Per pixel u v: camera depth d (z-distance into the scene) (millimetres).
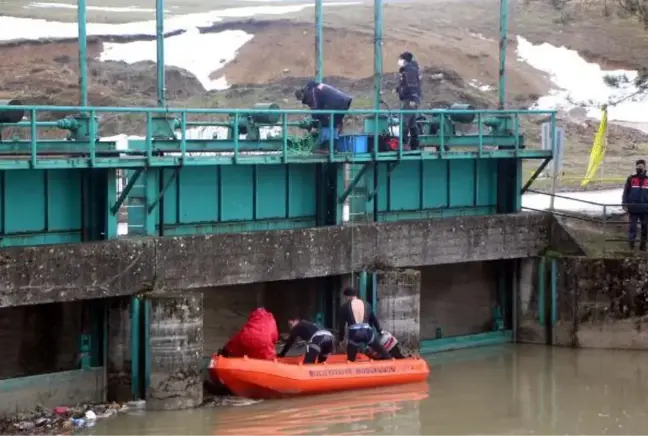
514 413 19781
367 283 22750
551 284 25688
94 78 59406
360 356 21625
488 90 67938
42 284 18156
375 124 22859
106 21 74812
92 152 18625
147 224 20344
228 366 19719
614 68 73750
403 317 22609
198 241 20156
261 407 19562
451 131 25516
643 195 25562
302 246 21781
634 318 24922
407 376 21562
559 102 68000
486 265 26516
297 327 20922
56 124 19578
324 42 70062
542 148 26875
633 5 35562
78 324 20062
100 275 18859
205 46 69938
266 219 22656
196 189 21516
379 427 18625
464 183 26125
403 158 23406
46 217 19391
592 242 25969
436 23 82312
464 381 22172
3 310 19531
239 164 21234
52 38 65062
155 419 18562
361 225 22891
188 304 19109
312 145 23156
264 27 72625
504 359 24344
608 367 23516
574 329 25406
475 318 26375
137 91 58875
